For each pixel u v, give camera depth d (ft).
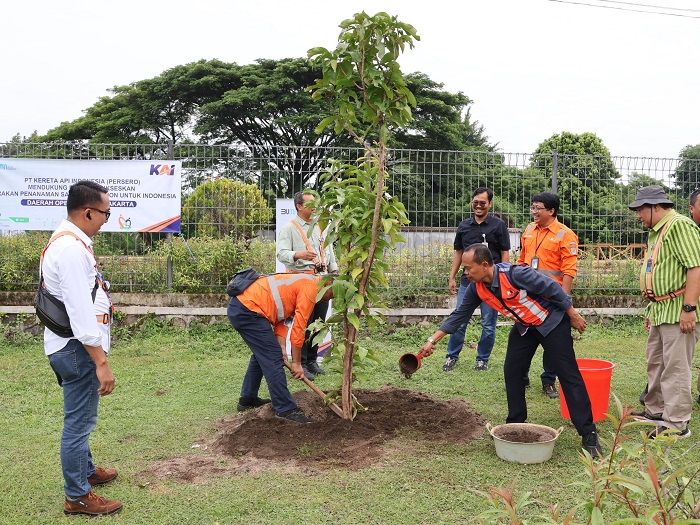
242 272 16.12
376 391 18.28
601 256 29.53
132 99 94.94
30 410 17.30
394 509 11.13
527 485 12.07
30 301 26.27
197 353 24.22
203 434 15.43
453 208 28.55
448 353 21.97
